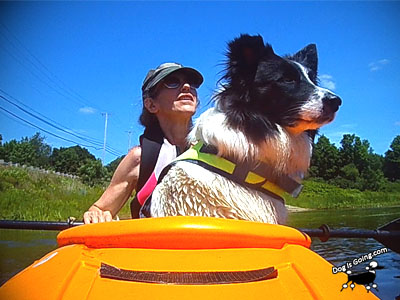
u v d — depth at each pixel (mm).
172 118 3125
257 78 2598
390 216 11695
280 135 2559
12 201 14570
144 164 2945
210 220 1635
